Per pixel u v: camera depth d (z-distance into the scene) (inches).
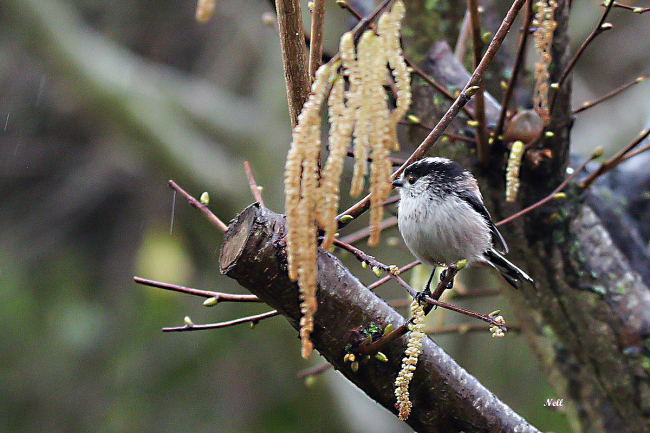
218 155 568.7
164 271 538.6
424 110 302.8
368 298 183.0
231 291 542.6
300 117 119.7
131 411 500.1
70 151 611.2
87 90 556.7
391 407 189.6
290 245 119.7
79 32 572.7
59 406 502.0
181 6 626.5
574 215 285.1
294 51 180.4
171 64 633.0
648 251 319.9
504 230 289.9
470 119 289.4
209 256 562.9
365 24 215.0
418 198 271.6
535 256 289.0
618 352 283.4
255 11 620.7
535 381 493.7
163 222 568.7
